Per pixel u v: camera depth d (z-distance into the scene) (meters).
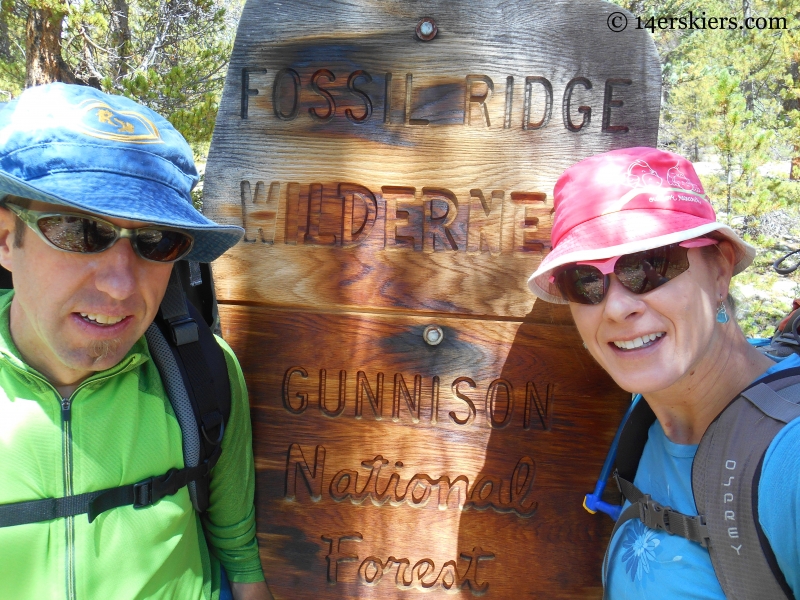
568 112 0.63
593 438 0.65
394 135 0.65
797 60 2.82
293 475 0.68
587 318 0.48
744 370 0.46
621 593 0.50
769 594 0.39
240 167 0.67
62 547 0.43
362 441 0.67
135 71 2.15
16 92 2.66
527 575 0.66
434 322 0.66
